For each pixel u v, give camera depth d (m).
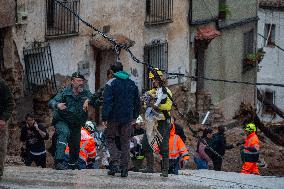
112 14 48.84
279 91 89.94
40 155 32.53
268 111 87.19
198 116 57.59
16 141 41.16
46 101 43.16
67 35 45.16
